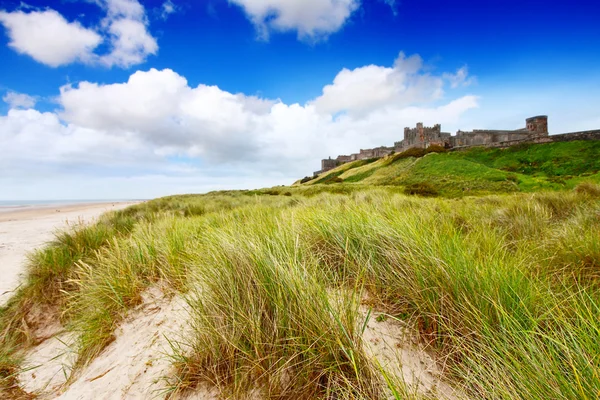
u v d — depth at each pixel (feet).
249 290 5.52
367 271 6.86
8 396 6.71
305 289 5.09
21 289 12.03
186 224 15.98
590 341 3.84
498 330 4.75
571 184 89.66
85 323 8.45
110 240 15.33
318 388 4.34
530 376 3.64
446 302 5.35
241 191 114.62
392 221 9.05
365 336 5.32
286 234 8.04
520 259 7.32
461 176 123.24
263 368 4.58
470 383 3.99
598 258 7.43
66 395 6.15
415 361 4.77
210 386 4.92
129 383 5.75
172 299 8.71
